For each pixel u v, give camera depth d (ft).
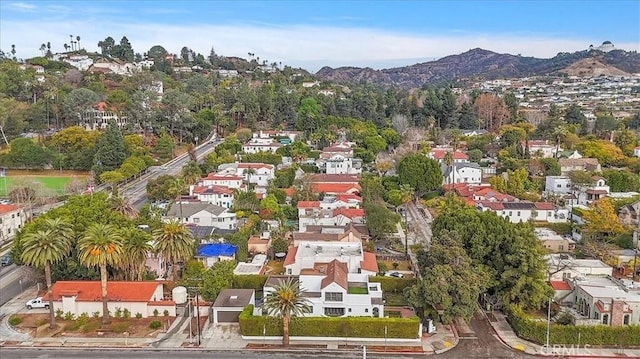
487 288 277.03
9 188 520.42
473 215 309.01
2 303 289.94
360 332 249.55
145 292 276.62
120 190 533.55
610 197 454.40
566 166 596.29
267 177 547.90
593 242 371.76
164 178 508.53
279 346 246.27
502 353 239.91
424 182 523.70
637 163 627.05
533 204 452.35
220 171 561.84
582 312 273.13
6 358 234.58
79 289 277.85
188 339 252.01
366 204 432.66
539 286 267.59
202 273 303.68
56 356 236.84
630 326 244.42
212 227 400.88
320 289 272.51
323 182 534.37
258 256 357.61
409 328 247.70
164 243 289.53
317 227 394.52
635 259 321.93
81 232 296.51
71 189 521.24
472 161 651.66
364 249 375.45
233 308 268.00
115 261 267.18
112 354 238.68
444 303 248.93
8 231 412.98
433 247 278.87
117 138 587.68
